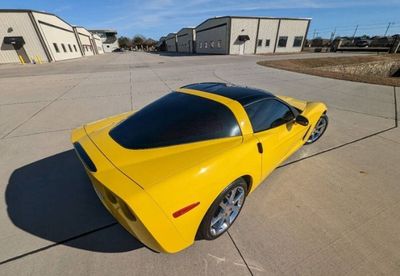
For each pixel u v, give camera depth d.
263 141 2.20
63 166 3.25
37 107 6.40
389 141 4.00
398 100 6.60
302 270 1.77
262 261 1.84
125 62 24.02
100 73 14.30
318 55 28.55
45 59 27.72
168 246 1.61
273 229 2.16
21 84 10.49
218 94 2.32
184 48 56.94
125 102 6.82
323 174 3.05
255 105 2.30
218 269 1.79
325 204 2.49
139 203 1.39
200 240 2.05
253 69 14.44
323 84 9.09
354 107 5.98
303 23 35.88
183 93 2.47
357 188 2.76
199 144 1.82
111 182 1.49
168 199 1.47
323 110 3.66
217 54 35.47
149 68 16.67
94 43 68.06
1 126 4.92
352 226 2.19
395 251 1.93
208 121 1.97
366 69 19.62
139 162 1.64
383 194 2.64
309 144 3.88
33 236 2.09
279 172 3.10
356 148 3.76
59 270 1.77
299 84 9.13
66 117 5.50
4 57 25.31
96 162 1.68
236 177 1.89
